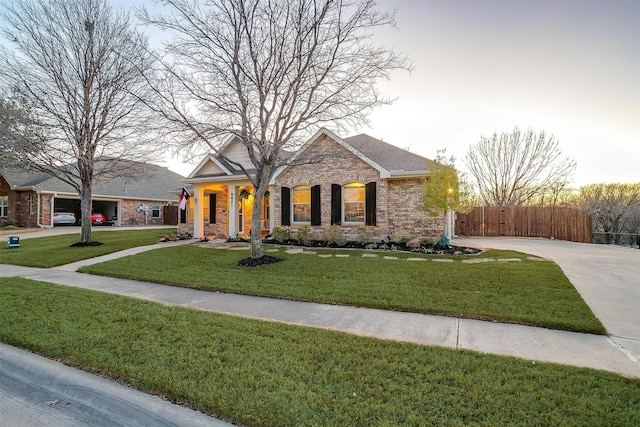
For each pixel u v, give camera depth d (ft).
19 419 9.43
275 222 50.83
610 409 8.82
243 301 20.75
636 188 68.69
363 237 43.80
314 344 13.35
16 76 40.37
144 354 12.42
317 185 47.50
